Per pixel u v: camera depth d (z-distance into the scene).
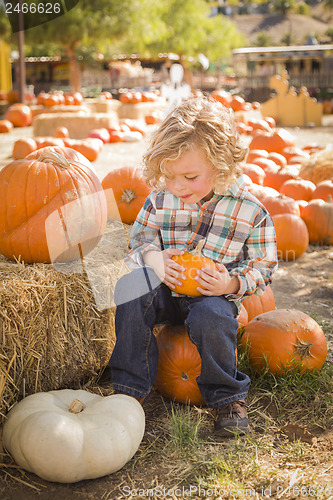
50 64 40.16
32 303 2.17
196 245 2.32
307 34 61.53
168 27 27.70
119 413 2.04
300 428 2.25
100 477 2.01
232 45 33.06
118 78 35.34
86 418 2.01
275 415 2.40
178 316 2.41
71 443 1.89
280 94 17.06
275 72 31.14
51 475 1.90
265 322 2.66
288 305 3.73
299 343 2.58
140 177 3.95
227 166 2.09
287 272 4.45
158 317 2.36
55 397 2.16
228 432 2.22
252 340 2.64
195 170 2.05
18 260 2.44
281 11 74.94
